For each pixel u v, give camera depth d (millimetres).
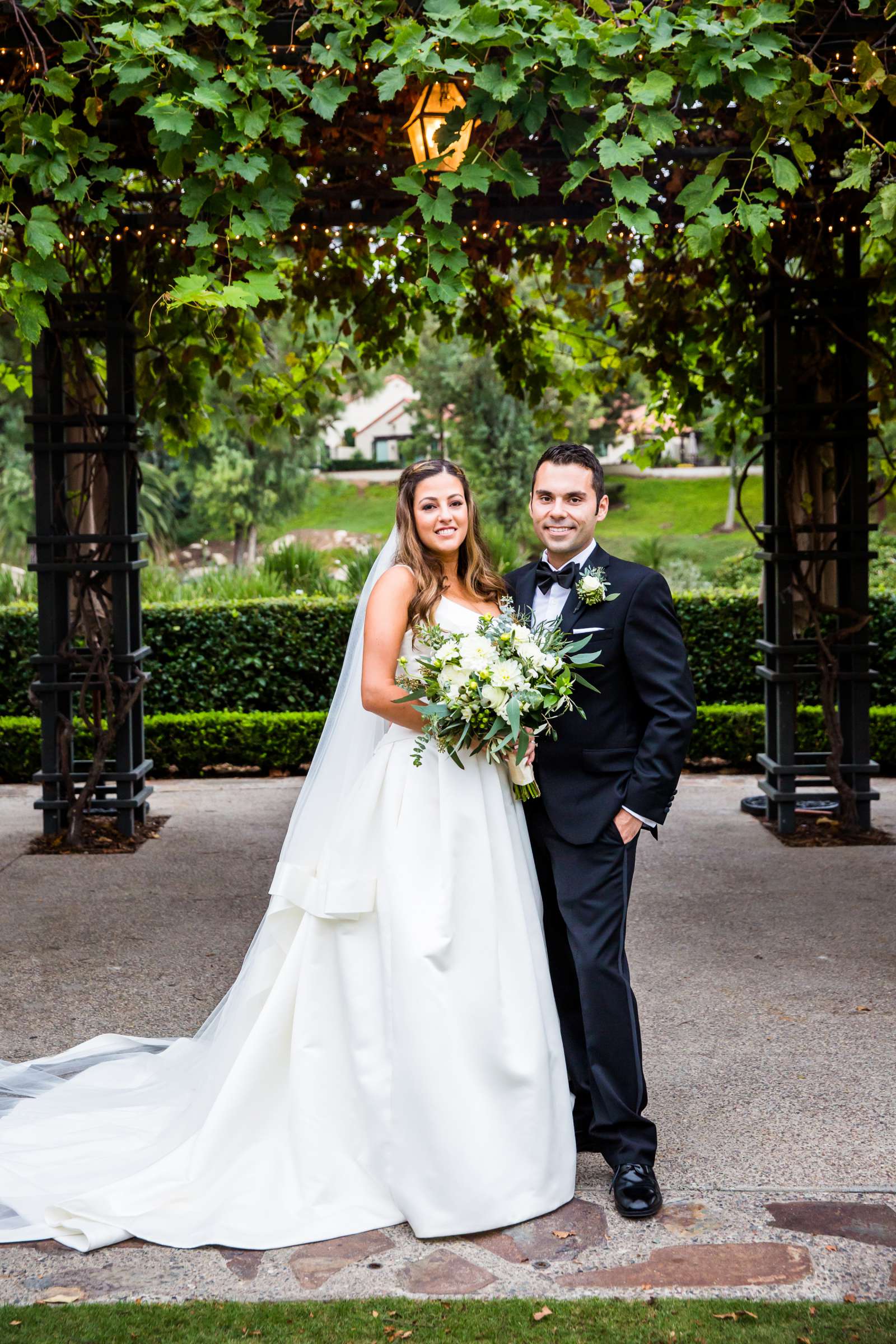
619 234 6207
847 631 6078
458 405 20875
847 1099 3148
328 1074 2623
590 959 2629
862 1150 2850
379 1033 2586
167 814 6930
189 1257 2408
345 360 6848
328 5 3623
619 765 2697
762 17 3467
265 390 6777
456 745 2592
